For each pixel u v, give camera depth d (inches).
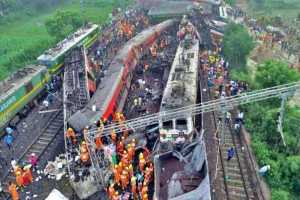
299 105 1318.9
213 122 1164.5
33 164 992.2
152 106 1243.8
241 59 1679.4
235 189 890.7
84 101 1131.3
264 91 869.2
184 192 742.5
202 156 804.6
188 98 1047.0
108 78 1273.4
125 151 898.7
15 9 2849.4
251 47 1695.4
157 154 864.3
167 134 917.8
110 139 951.0
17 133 1170.0
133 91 1396.4
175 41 1911.9
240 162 976.9
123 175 850.1
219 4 2385.6
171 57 1633.9
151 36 1812.3
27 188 924.0
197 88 1235.9
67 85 1242.6
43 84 1382.9
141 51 1675.7
